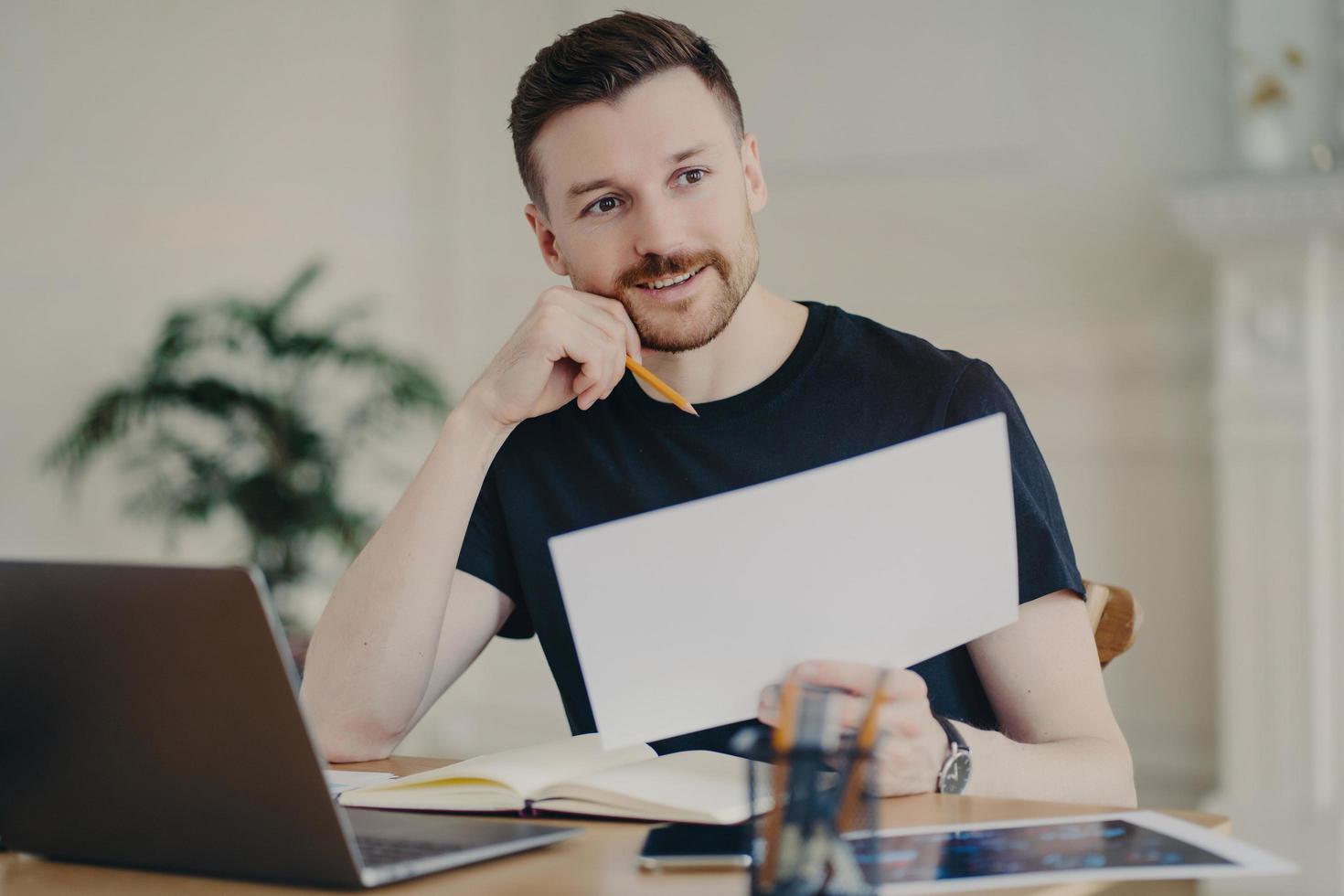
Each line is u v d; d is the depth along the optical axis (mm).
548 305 1254
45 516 3607
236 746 758
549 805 926
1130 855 764
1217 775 3189
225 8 3908
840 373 1346
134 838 828
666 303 1280
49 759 836
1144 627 3275
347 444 3738
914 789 949
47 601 798
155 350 3543
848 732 839
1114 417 3311
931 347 1360
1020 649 1169
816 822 689
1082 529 3344
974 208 3463
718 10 3768
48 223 3631
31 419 3602
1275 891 2893
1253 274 3057
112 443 3508
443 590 1241
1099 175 3330
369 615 1224
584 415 1397
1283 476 3051
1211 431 3191
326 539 3602
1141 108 3285
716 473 1333
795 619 891
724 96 1297
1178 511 3244
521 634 1459
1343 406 3061
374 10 4121
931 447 874
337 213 4062
